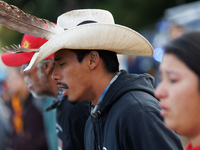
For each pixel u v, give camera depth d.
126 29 2.59
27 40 4.11
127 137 2.38
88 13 3.11
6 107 7.45
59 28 2.99
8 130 6.53
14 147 6.28
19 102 6.85
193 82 1.44
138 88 2.61
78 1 14.12
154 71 11.68
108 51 2.81
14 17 2.70
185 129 1.52
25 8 15.02
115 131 2.46
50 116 4.80
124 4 14.12
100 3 14.07
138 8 14.52
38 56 2.60
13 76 7.18
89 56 2.74
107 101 2.64
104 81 2.78
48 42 2.58
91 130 3.04
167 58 1.56
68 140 3.73
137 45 2.79
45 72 4.13
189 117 1.48
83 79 2.76
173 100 1.51
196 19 8.45
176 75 1.50
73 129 3.63
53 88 4.21
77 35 2.57
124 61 10.78
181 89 1.47
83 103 3.61
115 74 2.84
